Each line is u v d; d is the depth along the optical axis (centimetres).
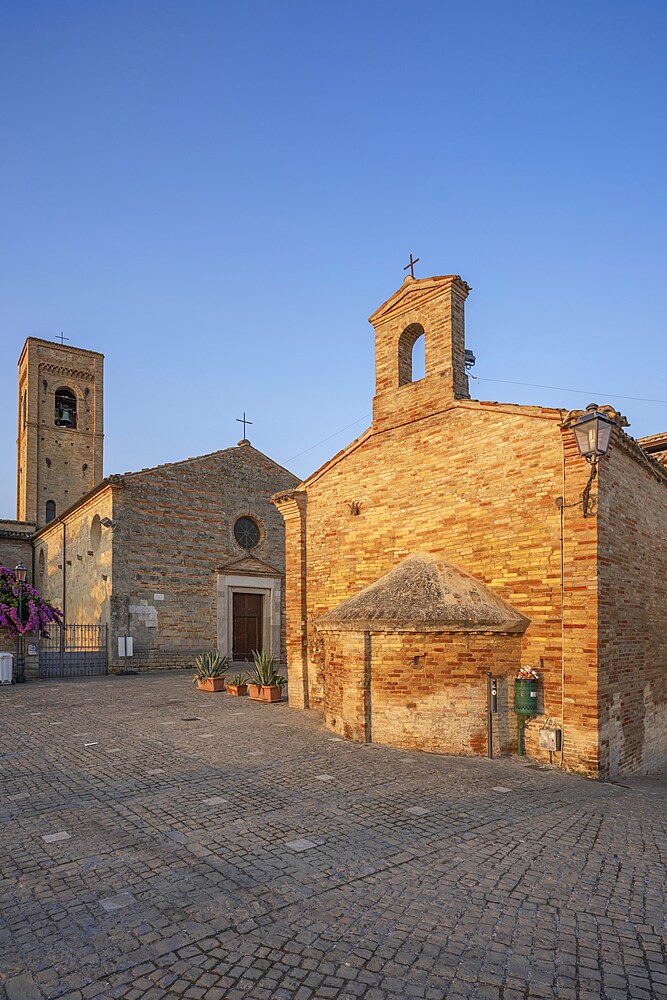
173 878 588
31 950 465
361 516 1505
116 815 759
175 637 2544
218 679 1848
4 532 3703
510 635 1138
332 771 970
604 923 523
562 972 452
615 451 1155
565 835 729
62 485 4272
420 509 1373
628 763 1120
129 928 498
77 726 1304
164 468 2611
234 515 2805
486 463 1248
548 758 1084
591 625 1052
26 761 1014
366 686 1178
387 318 1498
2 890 561
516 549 1179
